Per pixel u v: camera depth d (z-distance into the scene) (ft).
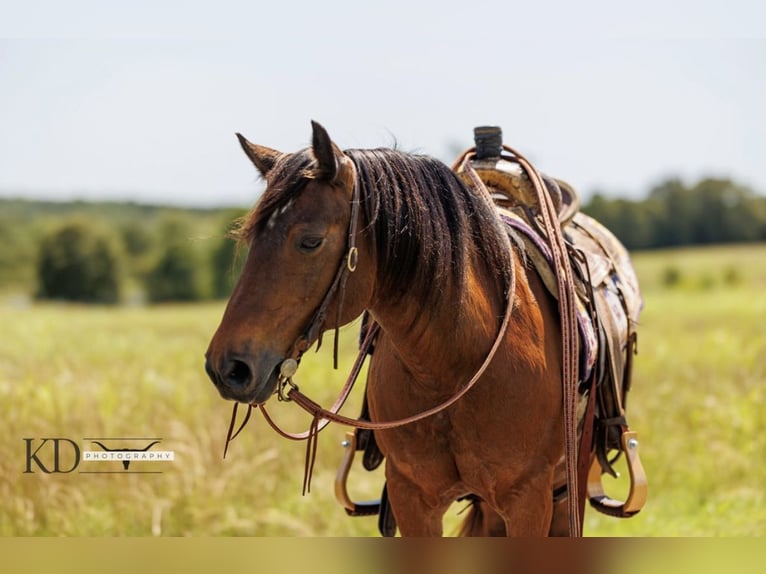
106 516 25.31
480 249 14.06
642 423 32.55
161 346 56.65
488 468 14.39
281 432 13.16
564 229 17.80
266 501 26.40
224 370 11.48
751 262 239.91
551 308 15.33
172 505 25.46
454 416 14.14
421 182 13.16
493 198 16.42
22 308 136.56
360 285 12.44
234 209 270.67
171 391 33.37
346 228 12.16
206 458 27.25
